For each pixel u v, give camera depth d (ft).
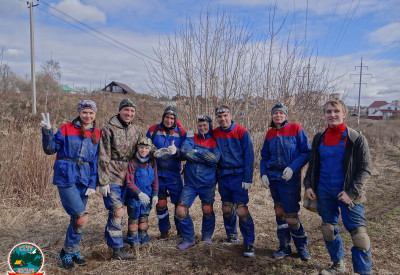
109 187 11.73
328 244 10.71
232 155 12.85
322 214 10.59
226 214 13.28
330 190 10.24
